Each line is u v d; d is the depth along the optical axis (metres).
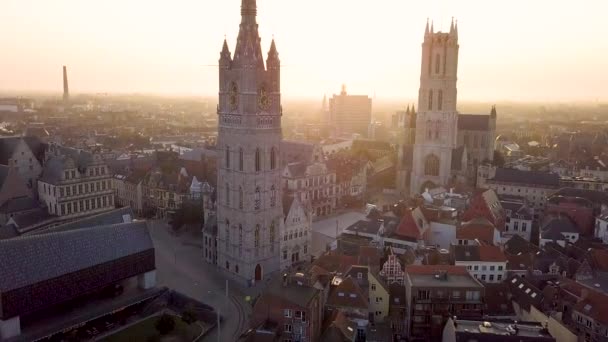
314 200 197.12
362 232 146.12
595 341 96.38
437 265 113.69
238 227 129.75
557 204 167.25
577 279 115.69
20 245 100.75
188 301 120.88
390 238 142.62
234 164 127.56
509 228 164.62
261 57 122.56
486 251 124.06
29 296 99.56
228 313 114.81
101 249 113.12
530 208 181.50
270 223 133.25
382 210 191.25
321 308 102.50
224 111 128.12
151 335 106.50
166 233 172.38
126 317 114.81
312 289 99.06
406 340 103.06
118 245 116.50
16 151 161.00
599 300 99.06
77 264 108.00
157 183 192.25
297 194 174.12
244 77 120.44
